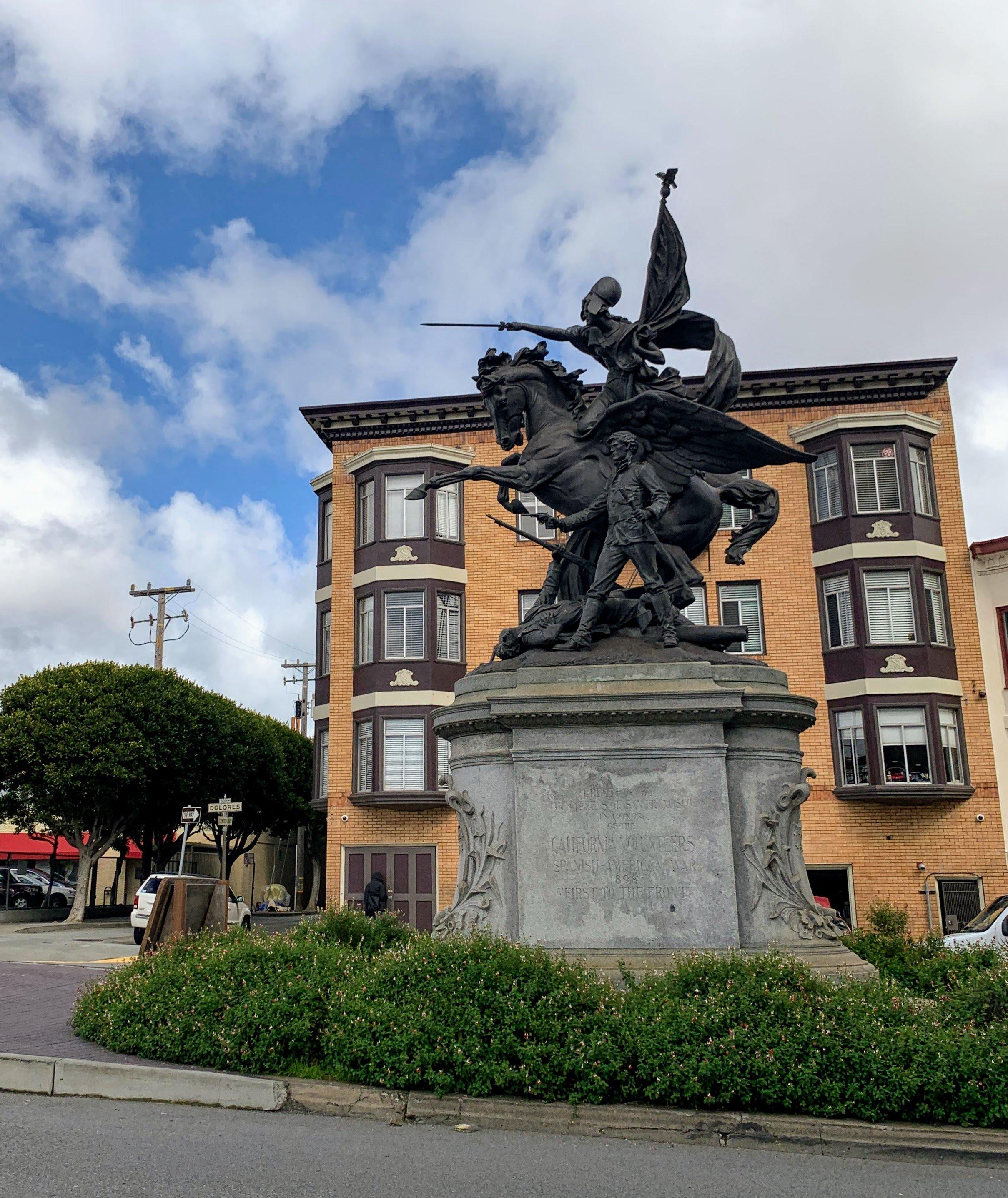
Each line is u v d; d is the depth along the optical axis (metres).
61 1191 4.84
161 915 11.04
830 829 27.92
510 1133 6.04
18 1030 8.82
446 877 28.78
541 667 8.67
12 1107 6.63
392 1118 6.32
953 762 27.84
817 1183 5.19
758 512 9.73
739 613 29.47
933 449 29.62
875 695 27.81
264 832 56.62
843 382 29.73
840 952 7.98
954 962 9.20
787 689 8.73
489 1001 6.66
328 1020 7.00
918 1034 6.21
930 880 27.27
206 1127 6.12
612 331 9.84
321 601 33.12
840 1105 5.98
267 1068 6.96
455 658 30.11
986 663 28.31
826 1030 6.18
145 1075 6.89
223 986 7.58
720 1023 6.31
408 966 7.15
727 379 9.54
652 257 9.76
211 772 39.31
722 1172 5.34
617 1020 6.46
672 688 8.23
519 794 8.20
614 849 7.99
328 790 30.69
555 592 9.82
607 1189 5.02
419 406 31.36
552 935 7.89
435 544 30.39
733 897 7.83
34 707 34.47
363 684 30.14
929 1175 5.39
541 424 9.95
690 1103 6.18
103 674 36.25
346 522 31.78
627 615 9.14
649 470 9.12
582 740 8.21
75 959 20.27
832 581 29.06
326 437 32.34
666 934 7.79
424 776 29.00
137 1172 5.16
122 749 34.03
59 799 34.41
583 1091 6.23
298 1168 5.27
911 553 28.39
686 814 7.99
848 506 28.77
